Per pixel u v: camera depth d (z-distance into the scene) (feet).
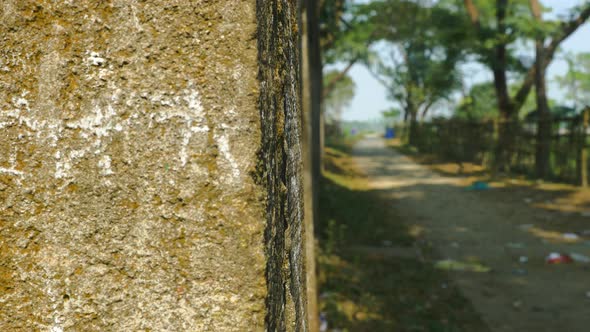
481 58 61.31
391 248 28.14
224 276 3.12
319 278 21.13
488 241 30.09
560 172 51.72
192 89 3.12
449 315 18.99
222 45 3.11
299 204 4.72
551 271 24.21
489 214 37.96
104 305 3.20
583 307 19.75
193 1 3.12
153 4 3.14
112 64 3.17
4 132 3.25
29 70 3.24
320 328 17.03
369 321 18.12
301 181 4.98
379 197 46.65
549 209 38.99
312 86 28.30
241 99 3.10
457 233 32.12
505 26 56.85
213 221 3.12
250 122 3.10
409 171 69.05
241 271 3.11
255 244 3.11
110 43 3.18
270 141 3.40
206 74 3.12
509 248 28.48
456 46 63.31
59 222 3.23
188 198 3.13
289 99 4.23
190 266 3.14
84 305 3.22
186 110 3.13
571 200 41.75
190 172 3.13
